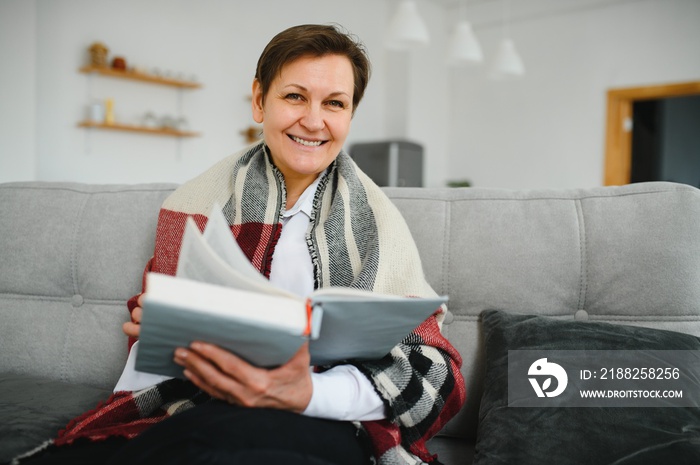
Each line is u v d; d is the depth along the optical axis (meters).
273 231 1.02
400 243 1.01
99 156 3.97
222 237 0.76
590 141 5.38
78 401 1.10
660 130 5.99
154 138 4.25
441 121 6.14
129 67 4.06
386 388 0.84
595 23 5.29
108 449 0.84
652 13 5.01
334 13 5.39
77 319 1.32
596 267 1.15
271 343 0.65
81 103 3.86
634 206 1.16
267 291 0.66
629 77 5.15
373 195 1.08
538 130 5.66
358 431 0.83
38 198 1.39
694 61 4.84
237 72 4.73
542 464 0.85
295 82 0.95
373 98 5.75
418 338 0.93
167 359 0.73
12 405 1.05
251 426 0.68
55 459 0.81
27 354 1.32
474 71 6.02
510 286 1.18
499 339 1.08
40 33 3.65
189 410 0.72
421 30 3.67
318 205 1.05
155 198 1.33
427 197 1.29
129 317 1.29
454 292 1.22
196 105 4.48
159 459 0.64
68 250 1.33
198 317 0.60
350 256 1.01
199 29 4.45
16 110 3.42
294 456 0.68
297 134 0.99
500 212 1.23
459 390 0.93
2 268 1.36
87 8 3.85
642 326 1.10
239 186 1.07
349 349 0.81
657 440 0.85
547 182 5.63
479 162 6.05
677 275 1.09
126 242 1.31
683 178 6.17
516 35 5.73
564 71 5.48
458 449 1.11
